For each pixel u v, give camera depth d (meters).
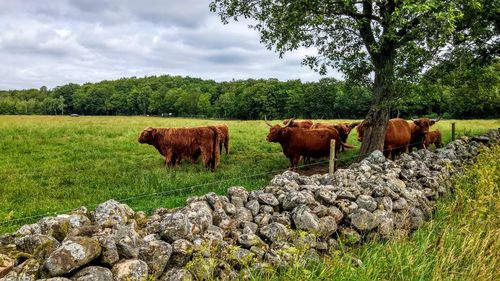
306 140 13.57
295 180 7.05
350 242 5.68
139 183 10.45
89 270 3.50
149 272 3.91
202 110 120.06
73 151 16.72
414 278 4.54
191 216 4.70
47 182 10.80
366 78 13.02
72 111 144.00
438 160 10.01
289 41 12.65
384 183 7.12
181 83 162.62
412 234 6.26
